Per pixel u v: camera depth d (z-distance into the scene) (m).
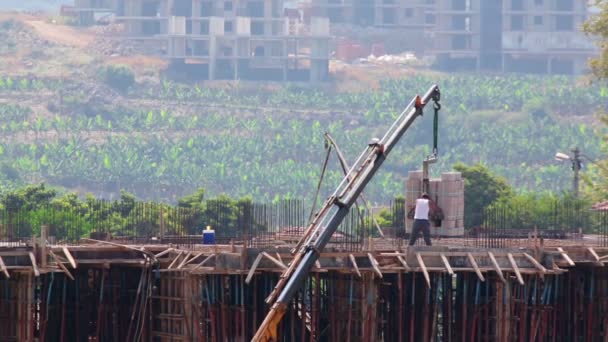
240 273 133.88
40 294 139.25
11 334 135.62
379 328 140.25
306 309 143.50
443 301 143.50
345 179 122.19
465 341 140.88
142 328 139.50
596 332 147.62
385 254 139.12
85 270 143.88
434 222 150.62
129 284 145.75
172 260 140.75
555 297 144.75
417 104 127.62
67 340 143.88
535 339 144.62
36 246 134.75
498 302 140.88
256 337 113.75
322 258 136.12
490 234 163.62
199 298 134.75
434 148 142.00
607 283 147.62
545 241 158.00
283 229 164.88
